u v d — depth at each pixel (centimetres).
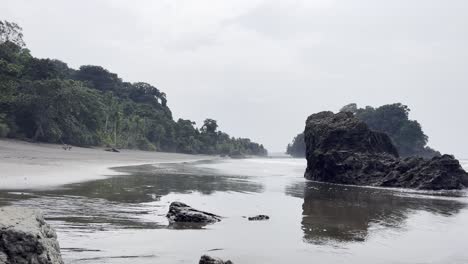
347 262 1285
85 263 1117
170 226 1720
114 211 1973
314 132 5378
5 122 8606
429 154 17675
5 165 3778
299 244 1497
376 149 5259
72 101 10012
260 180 4612
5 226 894
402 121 17325
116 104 14600
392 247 1504
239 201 2683
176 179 4184
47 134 9419
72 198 2275
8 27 9462
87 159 6594
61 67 19462
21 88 9306
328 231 1756
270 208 2420
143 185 3331
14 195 2230
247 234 1644
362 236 1672
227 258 1270
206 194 2981
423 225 1986
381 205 2733
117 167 5631
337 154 4897
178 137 19325
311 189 3775
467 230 1889
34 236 899
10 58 9375
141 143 15838
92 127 12131
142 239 1445
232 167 7969
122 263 1140
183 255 1262
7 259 860
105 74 19712
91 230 1525
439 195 3669
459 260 1372
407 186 4347
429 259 1369
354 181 4678
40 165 4238
